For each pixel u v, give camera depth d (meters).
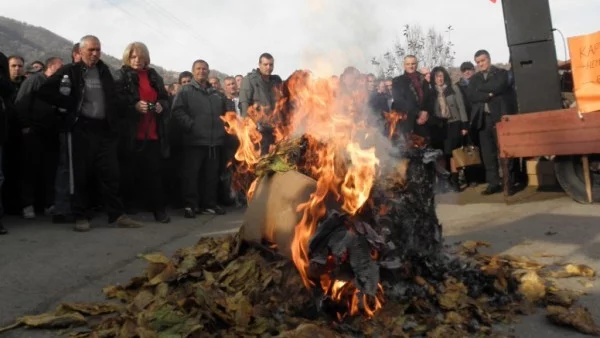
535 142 8.28
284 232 3.79
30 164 7.42
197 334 3.30
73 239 6.10
